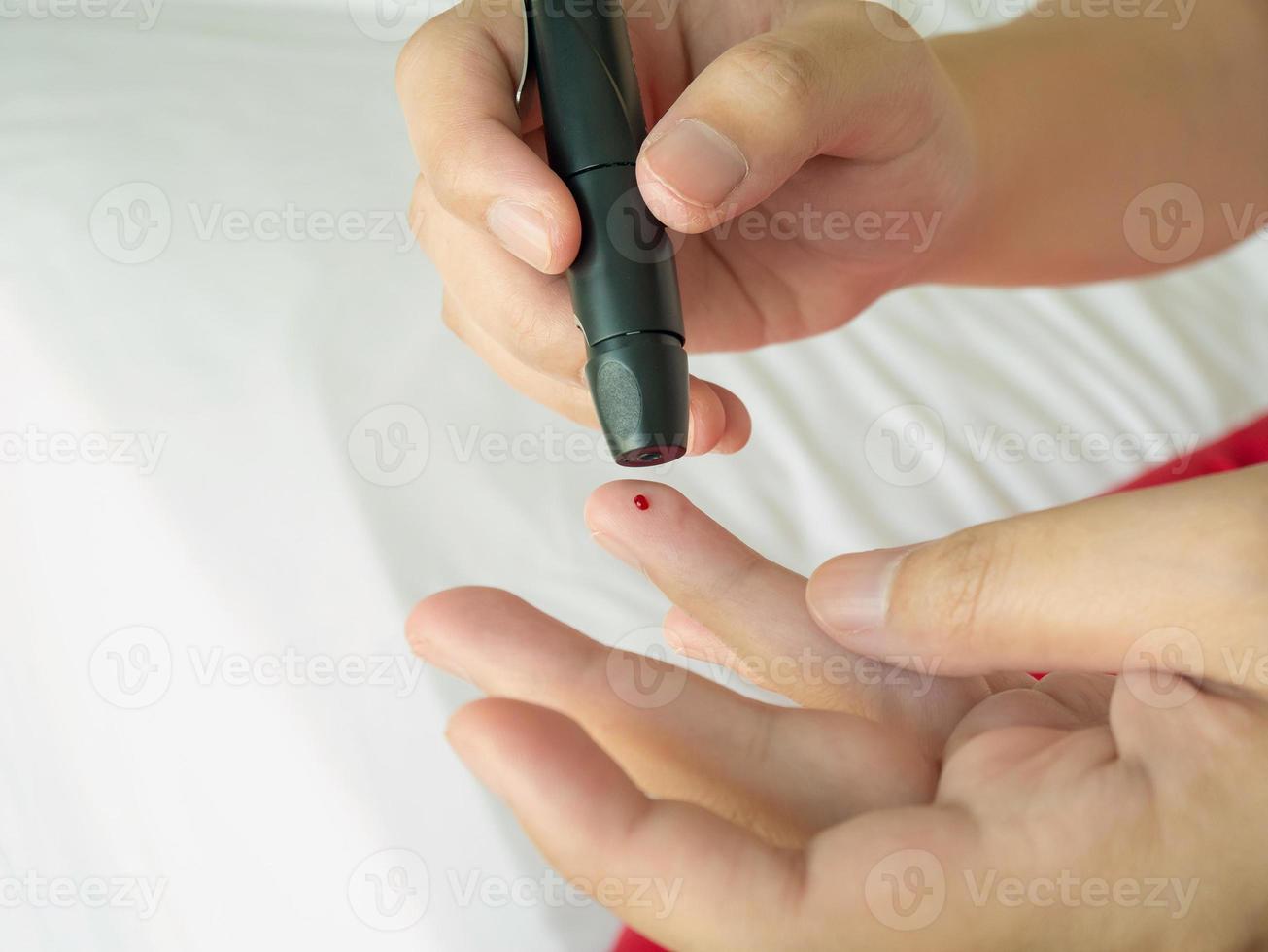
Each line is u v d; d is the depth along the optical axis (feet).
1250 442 1.23
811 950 0.65
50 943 0.87
